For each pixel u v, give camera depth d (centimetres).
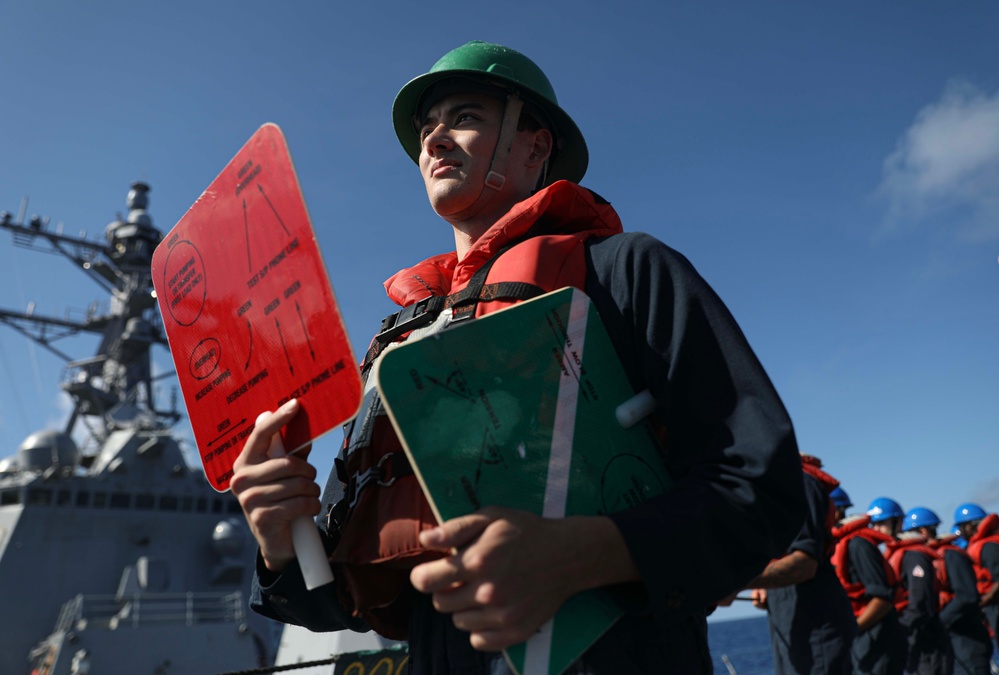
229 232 148
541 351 119
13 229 2188
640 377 130
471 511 102
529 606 97
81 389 2002
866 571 548
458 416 107
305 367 126
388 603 138
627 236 140
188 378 153
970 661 808
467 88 167
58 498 1598
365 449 138
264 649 1596
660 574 104
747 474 111
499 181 161
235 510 1842
